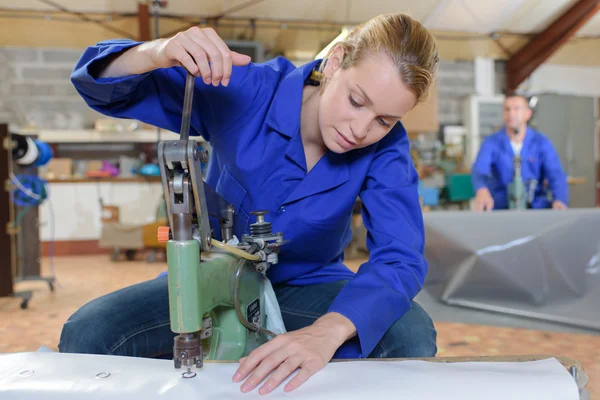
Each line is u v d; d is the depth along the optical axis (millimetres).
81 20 5934
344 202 1057
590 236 2334
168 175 623
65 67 6219
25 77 6145
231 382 641
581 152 7344
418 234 1046
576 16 6496
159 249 5312
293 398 599
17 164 3447
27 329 2631
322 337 745
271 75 1091
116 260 5262
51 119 6211
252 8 6125
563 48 7551
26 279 3580
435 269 2619
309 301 1146
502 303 2535
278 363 658
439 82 7348
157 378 645
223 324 833
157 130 5945
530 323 2412
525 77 7363
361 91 807
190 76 723
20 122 6148
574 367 651
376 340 853
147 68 844
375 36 812
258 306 926
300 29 6605
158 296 1023
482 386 599
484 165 3162
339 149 896
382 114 823
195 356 652
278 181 1041
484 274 2477
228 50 744
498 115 7230
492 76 7480
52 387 617
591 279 2354
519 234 2402
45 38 6078
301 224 1055
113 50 862
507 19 6676
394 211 1037
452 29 6898
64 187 5711
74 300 3334
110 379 639
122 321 953
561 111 7223
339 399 589
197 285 627
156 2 5582
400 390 598
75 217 5750
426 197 5570
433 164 6578
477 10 6457
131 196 5844
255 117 1039
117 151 6270
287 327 1150
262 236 851
